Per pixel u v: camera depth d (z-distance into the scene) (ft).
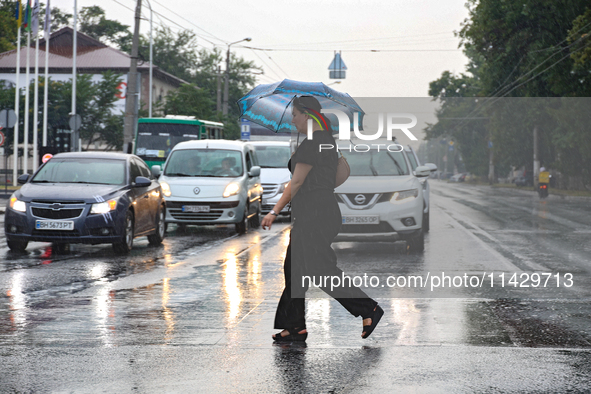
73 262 47.55
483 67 188.03
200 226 80.12
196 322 28.04
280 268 45.03
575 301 32.58
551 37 168.25
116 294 34.88
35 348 23.63
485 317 28.84
